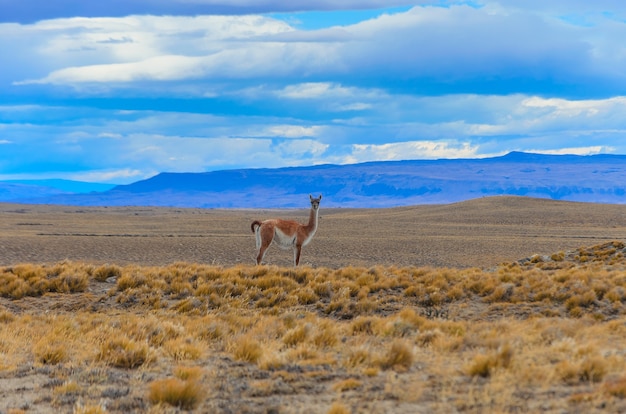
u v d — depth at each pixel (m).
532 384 33.06
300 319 60.94
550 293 69.94
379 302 73.50
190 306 72.25
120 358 42.78
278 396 33.50
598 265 97.75
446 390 32.38
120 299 76.06
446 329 51.94
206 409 31.03
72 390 35.50
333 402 31.17
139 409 31.66
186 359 44.31
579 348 39.31
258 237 93.50
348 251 193.75
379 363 39.84
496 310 67.44
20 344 50.28
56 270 86.50
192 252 185.38
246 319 62.19
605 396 29.38
